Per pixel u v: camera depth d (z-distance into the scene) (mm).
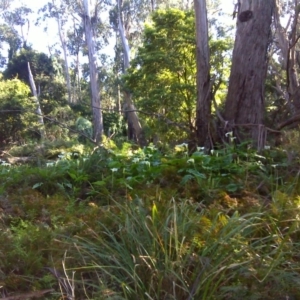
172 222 3344
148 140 17047
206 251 3035
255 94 7707
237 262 3021
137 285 2916
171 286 2934
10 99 23516
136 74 19500
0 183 5652
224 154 5723
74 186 5398
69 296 2990
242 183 4715
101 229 3711
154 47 19078
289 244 3260
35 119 23359
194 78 18922
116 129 27391
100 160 5918
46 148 11820
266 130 6418
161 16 19000
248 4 7758
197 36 8586
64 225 3957
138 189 4887
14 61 36625
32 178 5637
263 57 7781
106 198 4805
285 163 5133
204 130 7641
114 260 3055
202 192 4562
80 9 30656
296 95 8766
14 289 3248
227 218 3652
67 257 3328
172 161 5309
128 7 30906
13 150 12000
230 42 18219
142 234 3283
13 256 3465
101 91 34719
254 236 3428
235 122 7672
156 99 17609
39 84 35531
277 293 2896
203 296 2809
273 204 3764
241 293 2855
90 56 27625
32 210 4453
